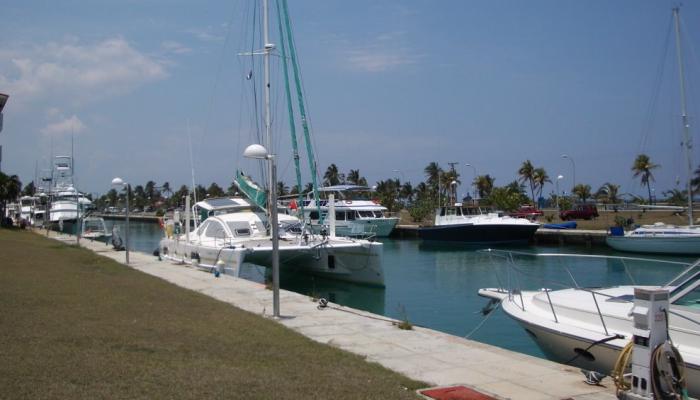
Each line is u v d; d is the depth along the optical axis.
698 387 7.33
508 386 6.87
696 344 7.61
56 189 58.53
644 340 5.93
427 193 91.38
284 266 23.66
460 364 7.91
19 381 5.79
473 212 46.72
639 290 5.99
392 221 52.84
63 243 35.78
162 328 9.30
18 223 62.09
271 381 6.44
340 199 54.44
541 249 39.47
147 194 147.00
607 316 8.88
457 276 26.55
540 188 94.00
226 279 17.62
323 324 10.64
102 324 9.25
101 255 27.17
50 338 7.88
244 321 10.49
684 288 8.05
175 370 6.64
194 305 12.24
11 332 8.09
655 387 5.82
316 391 6.16
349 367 7.45
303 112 23.47
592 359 8.80
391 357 8.28
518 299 11.15
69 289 13.40
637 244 33.19
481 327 15.07
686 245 31.62
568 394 6.58
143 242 53.97
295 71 23.58
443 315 17.17
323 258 22.47
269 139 21.70
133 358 7.10
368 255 20.92
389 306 18.89
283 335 9.38
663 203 63.66
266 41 22.20
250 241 21.58
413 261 33.91
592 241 40.41
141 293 13.63
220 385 6.12
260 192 22.55
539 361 8.05
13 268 17.45
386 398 6.12
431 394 6.48
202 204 25.97
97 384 5.88
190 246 22.73
